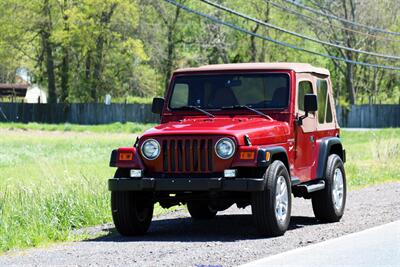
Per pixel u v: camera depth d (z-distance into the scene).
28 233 25.08
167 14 184.88
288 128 26.23
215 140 23.95
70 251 22.12
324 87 30.06
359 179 47.78
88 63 179.38
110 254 21.14
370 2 187.38
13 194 32.22
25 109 173.00
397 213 30.05
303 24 186.12
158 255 20.58
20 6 170.88
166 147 24.30
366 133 142.75
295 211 32.66
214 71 27.36
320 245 22.02
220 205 25.91
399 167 58.22
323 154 28.62
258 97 26.84
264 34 187.88
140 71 188.25
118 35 169.00
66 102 176.38
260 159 23.59
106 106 173.25
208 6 185.00
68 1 172.75
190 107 27.14
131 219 24.84
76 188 33.22
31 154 81.75
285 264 18.95
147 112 172.38
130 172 24.39
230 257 20.11
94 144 101.75
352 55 191.12
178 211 33.19
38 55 190.62
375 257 20.00
